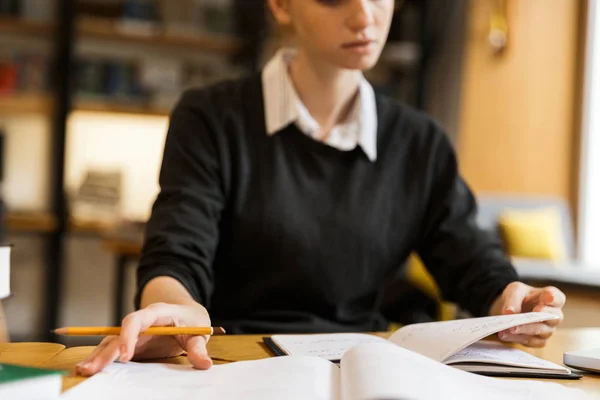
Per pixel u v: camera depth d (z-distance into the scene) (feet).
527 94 16.76
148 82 14.30
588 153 17.01
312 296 4.48
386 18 4.18
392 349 2.68
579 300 9.00
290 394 2.31
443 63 16.76
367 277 4.61
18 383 1.92
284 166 4.54
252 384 2.44
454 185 4.87
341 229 4.52
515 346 3.75
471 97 16.53
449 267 4.61
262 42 14.56
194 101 4.67
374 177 4.70
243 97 4.69
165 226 4.01
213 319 4.50
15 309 14.05
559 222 16.49
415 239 4.84
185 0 14.57
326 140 4.60
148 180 15.08
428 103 16.80
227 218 4.48
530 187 16.83
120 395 2.33
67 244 14.58
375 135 4.77
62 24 13.14
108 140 14.93
